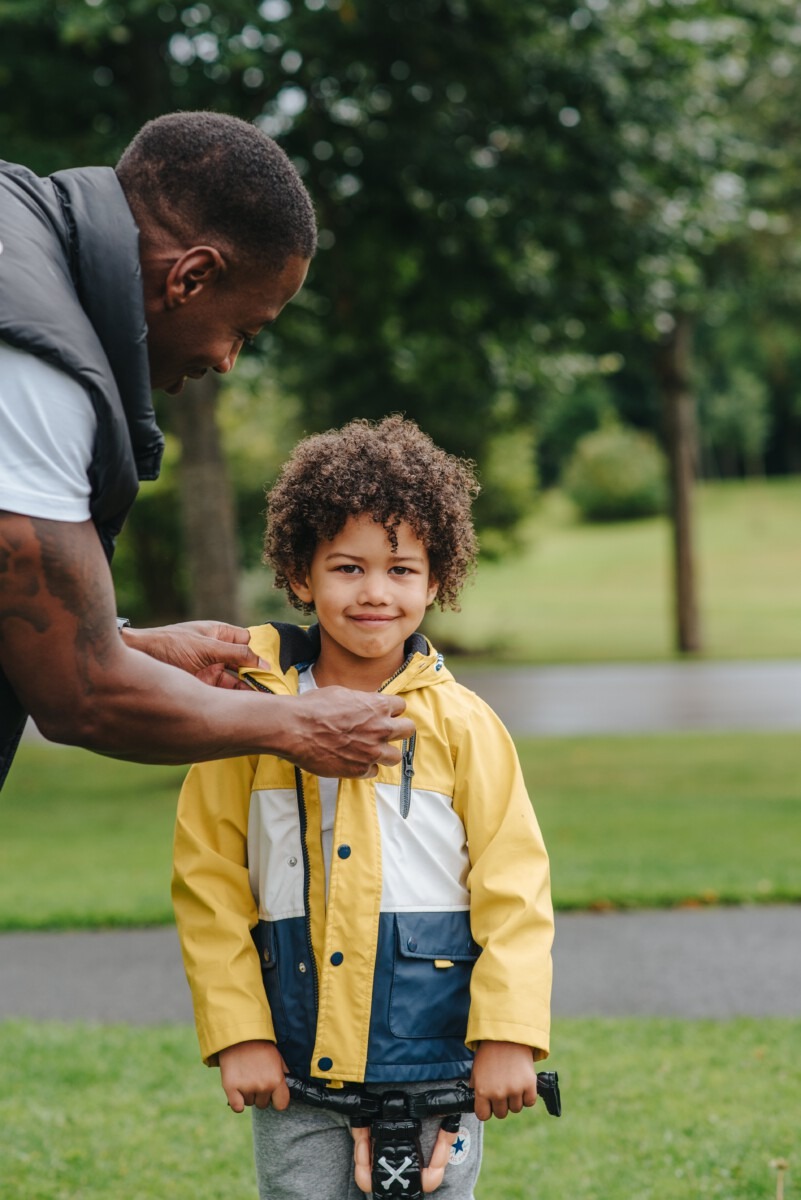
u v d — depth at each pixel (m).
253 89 9.02
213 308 1.77
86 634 1.62
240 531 22.45
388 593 1.99
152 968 4.95
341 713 1.78
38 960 5.08
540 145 9.37
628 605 32.94
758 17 9.95
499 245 9.65
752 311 19.84
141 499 22.94
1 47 8.40
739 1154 3.09
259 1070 1.88
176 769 11.15
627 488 53.38
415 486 2.00
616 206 9.42
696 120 10.00
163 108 8.76
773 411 64.06
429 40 9.00
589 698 15.98
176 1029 4.18
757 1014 4.25
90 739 1.68
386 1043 1.89
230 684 2.06
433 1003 1.91
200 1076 3.73
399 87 9.27
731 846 6.95
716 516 50.69
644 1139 3.21
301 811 1.96
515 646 25.16
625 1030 4.06
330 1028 1.89
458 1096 1.88
